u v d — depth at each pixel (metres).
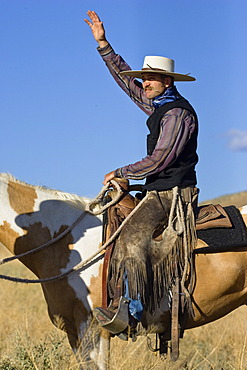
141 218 8.16
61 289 8.31
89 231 8.49
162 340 8.62
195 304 8.32
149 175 8.16
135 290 7.93
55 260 8.40
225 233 8.38
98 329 8.27
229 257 8.35
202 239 8.32
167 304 8.24
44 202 8.68
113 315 7.91
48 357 9.03
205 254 8.30
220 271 8.29
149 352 9.85
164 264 8.12
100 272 8.24
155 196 8.24
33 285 20.42
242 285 8.45
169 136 8.04
